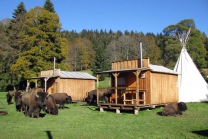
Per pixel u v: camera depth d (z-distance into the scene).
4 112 18.30
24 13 51.88
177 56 53.97
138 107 18.38
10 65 48.56
